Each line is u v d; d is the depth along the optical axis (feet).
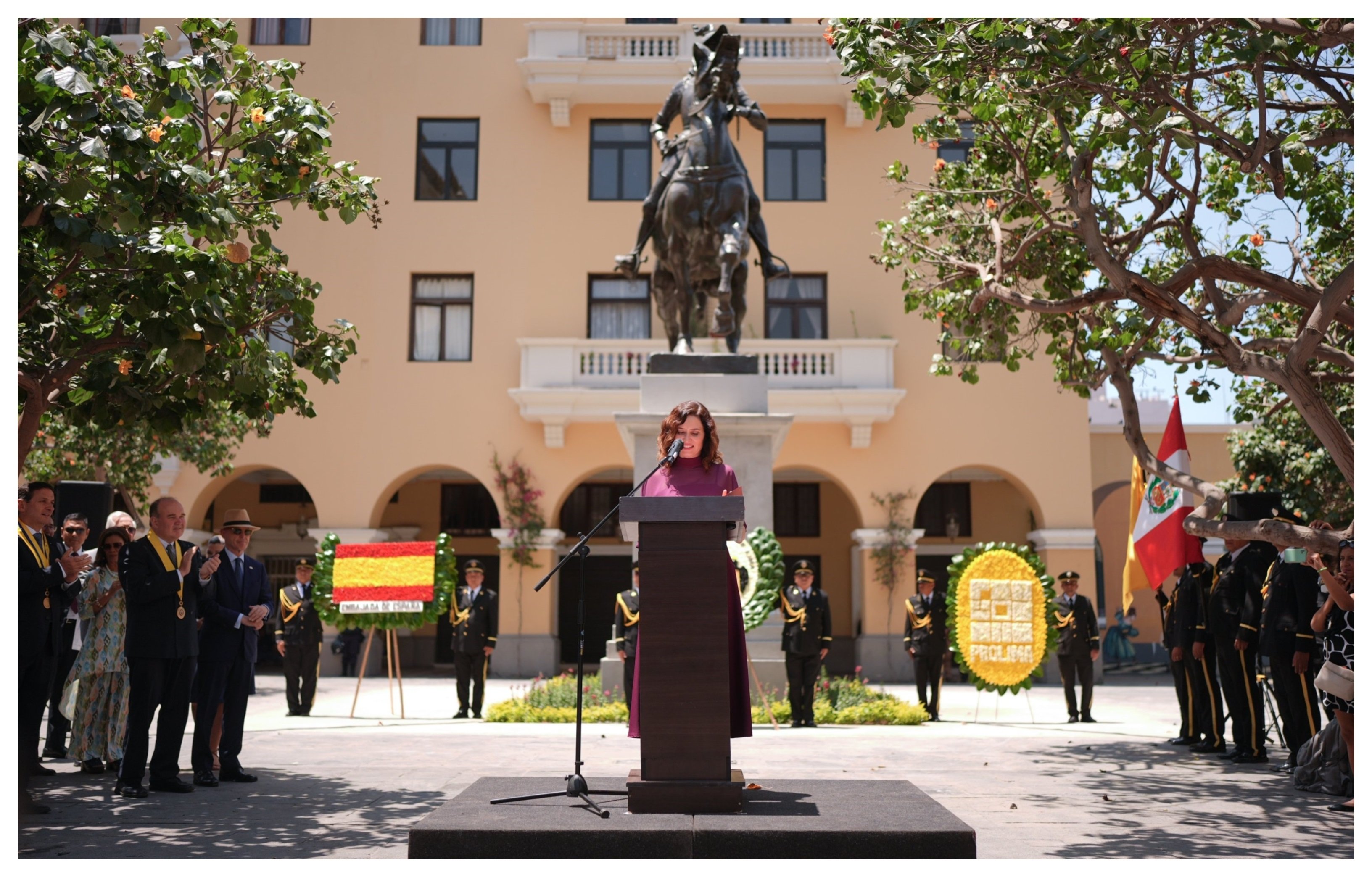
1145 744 32.71
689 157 42.63
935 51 22.81
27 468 44.86
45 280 20.07
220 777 24.44
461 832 14.60
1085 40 21.22
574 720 39.37
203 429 49.39
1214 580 30.96
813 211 77.00
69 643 28.89
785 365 74.38
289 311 22.81
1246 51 20.98
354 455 74.79
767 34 77.46
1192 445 84.28
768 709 37.93
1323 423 21.95
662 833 14.52
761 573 39.42
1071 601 43.68
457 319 76.64
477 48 78.43
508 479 74.08
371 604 43.39
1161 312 24.70
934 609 43.19
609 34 77.41
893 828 14.60
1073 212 26.58
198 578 23.26
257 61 21.38
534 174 77.46
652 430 40.57
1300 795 22.89
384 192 77.15
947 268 33.58
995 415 75.31
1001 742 32.99
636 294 77.15
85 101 16.87
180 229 18.38
